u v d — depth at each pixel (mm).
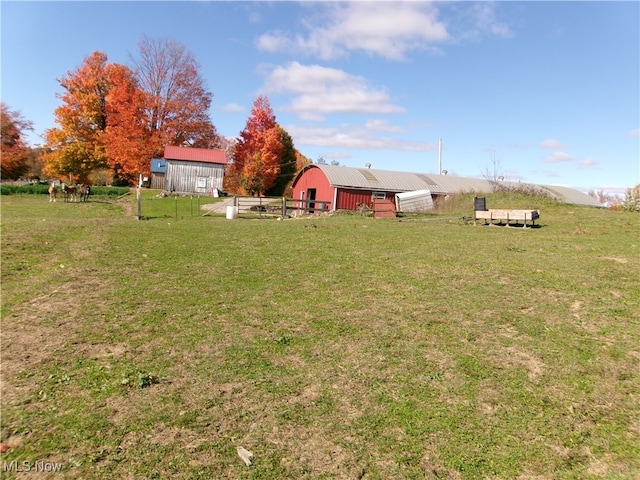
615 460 3609
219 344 5414
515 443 3783
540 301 7051
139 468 3301
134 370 4711
